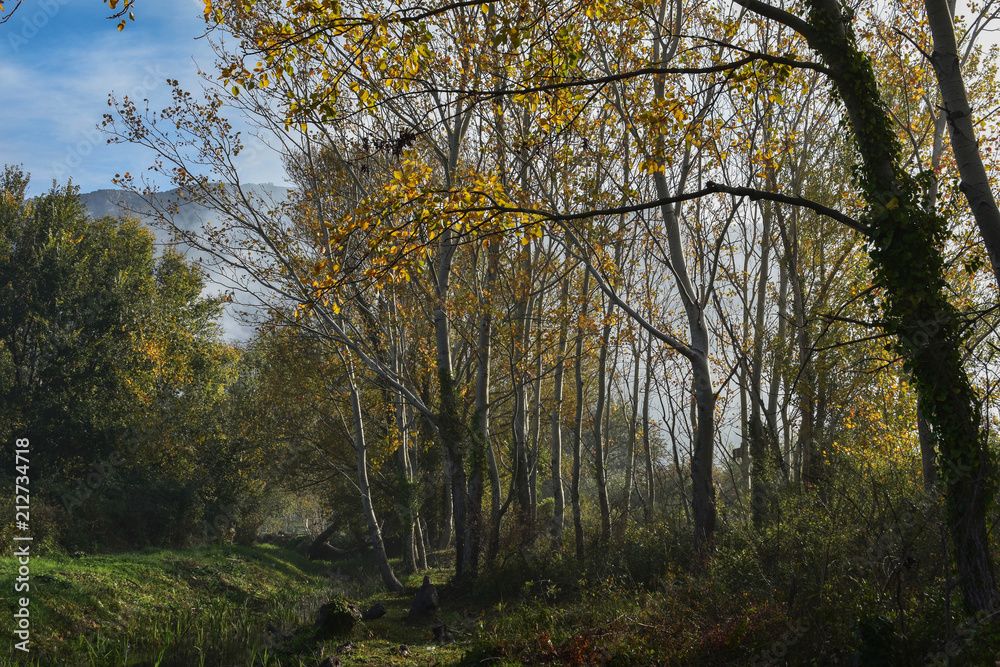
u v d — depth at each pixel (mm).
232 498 27875
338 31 6984
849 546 8672
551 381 26609
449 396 16656
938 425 7336
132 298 28266
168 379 27844
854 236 16109
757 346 17609
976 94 15109
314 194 17250
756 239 21344
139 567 16766
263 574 21016
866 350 15008
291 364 24078
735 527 13773
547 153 13094
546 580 14172
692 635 7793
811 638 6762
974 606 6719
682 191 13359
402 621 12469
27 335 25766
